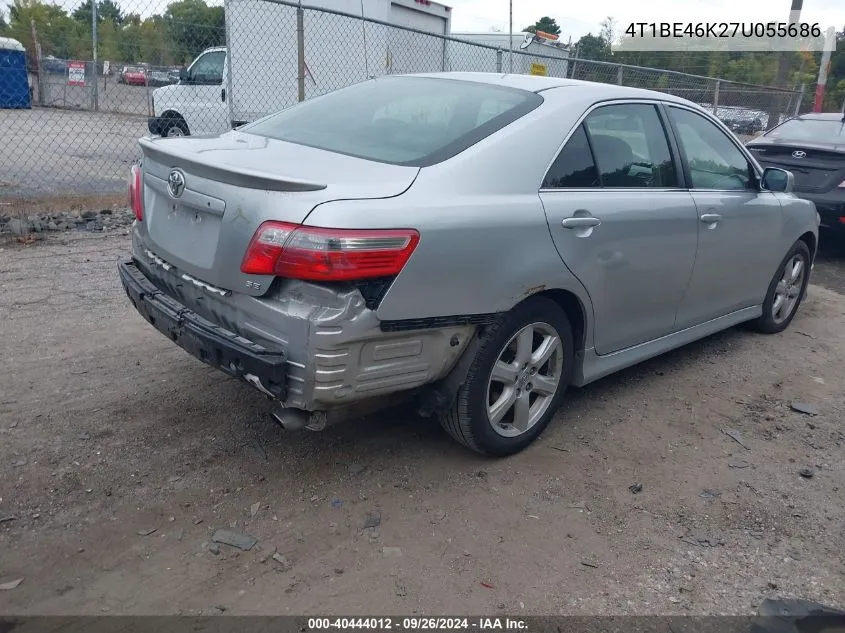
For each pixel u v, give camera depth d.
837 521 3.31
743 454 3.86
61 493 3.11
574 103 3.67
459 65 12.82
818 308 6.68
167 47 11.05
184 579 2.68
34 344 4.48
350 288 2.71
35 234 6.84
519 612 2.62
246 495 3.18
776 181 4.95
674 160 4.28
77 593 2.59
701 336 4.81
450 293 2.98
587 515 3.22
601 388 4.54
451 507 3.20
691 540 3.10
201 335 2.96
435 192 2.99
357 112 3.73
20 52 13.80
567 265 3.45
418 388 3.27
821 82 18.62
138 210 3.54
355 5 10.63
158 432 3.61
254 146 3.39
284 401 2.79
